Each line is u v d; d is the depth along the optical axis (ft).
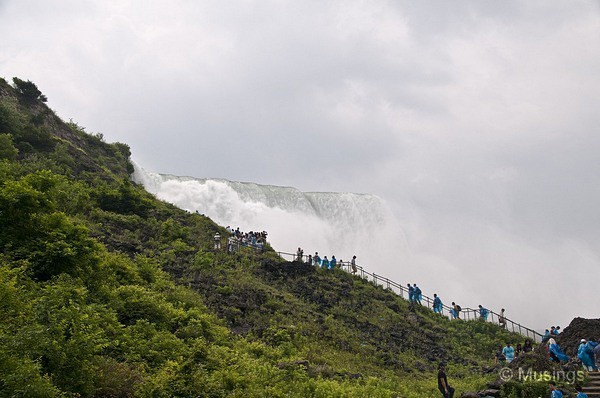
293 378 64.59
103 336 56.18
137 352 57.00
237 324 87.10
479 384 72.13
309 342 87.56
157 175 194.49
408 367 88.33
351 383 68.90
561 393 59.06
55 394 39.37
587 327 85.97
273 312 95.66
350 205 217.56
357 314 108.17
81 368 45.27
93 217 116.57
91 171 144.36
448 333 111.65
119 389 47.55
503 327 118.73
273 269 118.62
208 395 51.85
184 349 60.39
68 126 175.52
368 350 91.61
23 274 60.23
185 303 80.64
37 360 42.09
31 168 116.47
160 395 48.85
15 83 164.25
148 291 75.10
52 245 65.87
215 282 99.86
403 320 112.16
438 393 71.67
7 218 68.39
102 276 70.85
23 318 47.19
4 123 137.28
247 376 57.52
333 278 125.08
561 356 72.23
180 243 114.62
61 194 113.91
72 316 49.98
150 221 125.08
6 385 37.19
